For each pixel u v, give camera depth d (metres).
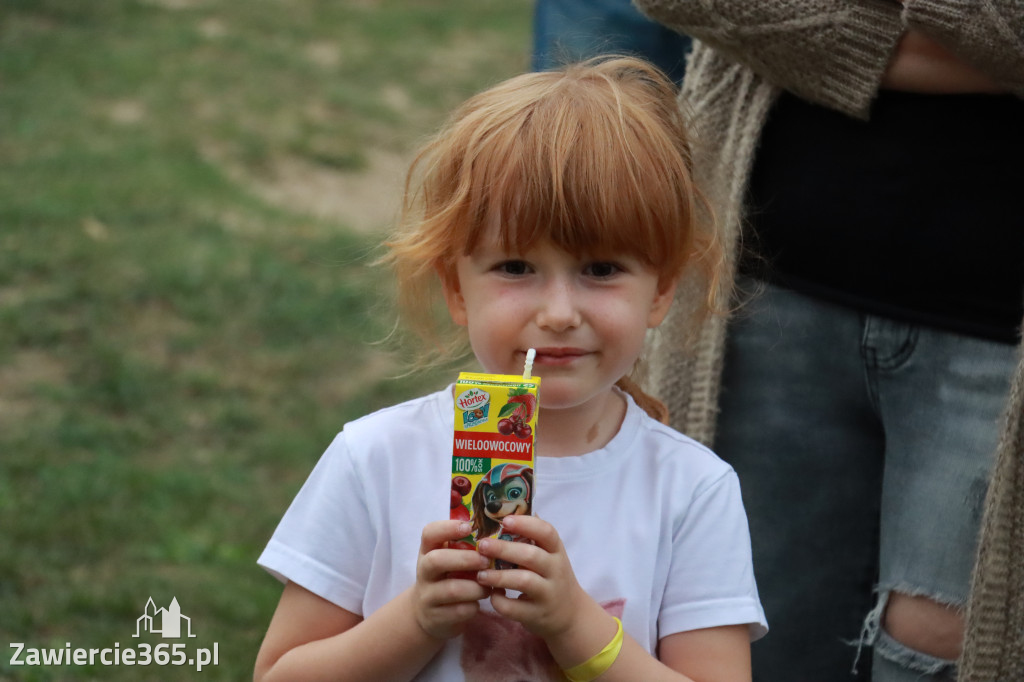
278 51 11.05
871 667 2.24
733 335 2.19
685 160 1.80
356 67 11.00
